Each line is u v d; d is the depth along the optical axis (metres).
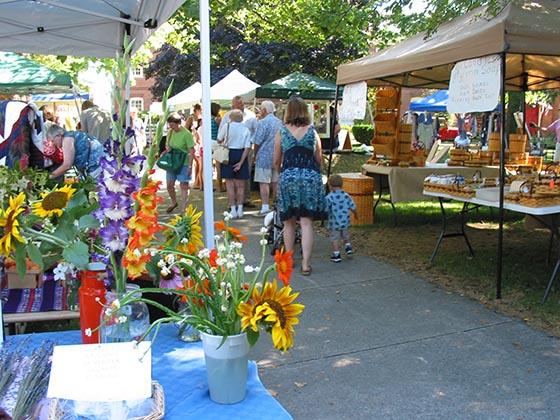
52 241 1.90
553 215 4.99
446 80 8.84
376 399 3.39
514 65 7.96
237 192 8.80
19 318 2.92
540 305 4.81
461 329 4.41
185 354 2.06
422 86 9.13
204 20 3.07
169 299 2.42
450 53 5.41
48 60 16.62
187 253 1.93
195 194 11.48
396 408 3.29
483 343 4.15
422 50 5.97
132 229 1.71
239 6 11.06
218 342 1.66
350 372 3.75
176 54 27.83
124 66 1.80
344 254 6.68
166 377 1.88
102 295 1.91
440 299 5.08
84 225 1.88
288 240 5.89
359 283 5.57
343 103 8.12
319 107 12.59
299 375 3.71
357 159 12.80
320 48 21.20
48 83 10.35
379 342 4.20
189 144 9.09
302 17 14.23
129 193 1.75
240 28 23.14
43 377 1.65
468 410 3.25
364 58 7.94
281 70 22.27
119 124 1.79
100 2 5.46
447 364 3.83
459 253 6.63
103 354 1.57
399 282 5.59
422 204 10.34
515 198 4.95
